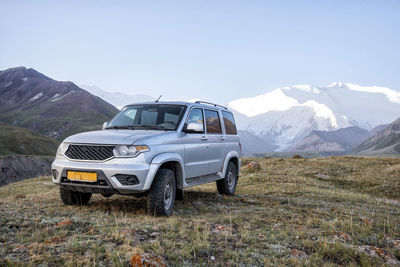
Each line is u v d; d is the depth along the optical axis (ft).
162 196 18.99
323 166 72.13
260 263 13.46
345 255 15.53
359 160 83.41
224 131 28.12
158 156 19.06
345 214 25.44
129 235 14.34
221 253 13.97
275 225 19.51
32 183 46.70
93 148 18.85
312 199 34.47
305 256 14.82
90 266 11.23
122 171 17.94
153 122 22.38
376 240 18.84
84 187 18.71
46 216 17.66
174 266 12.14
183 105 23.40
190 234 15.55
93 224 16.39
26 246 12.80
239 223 19.06
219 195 29.45
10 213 17.76
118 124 22.90
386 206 34.96
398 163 76.43
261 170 63.82
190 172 22.52
